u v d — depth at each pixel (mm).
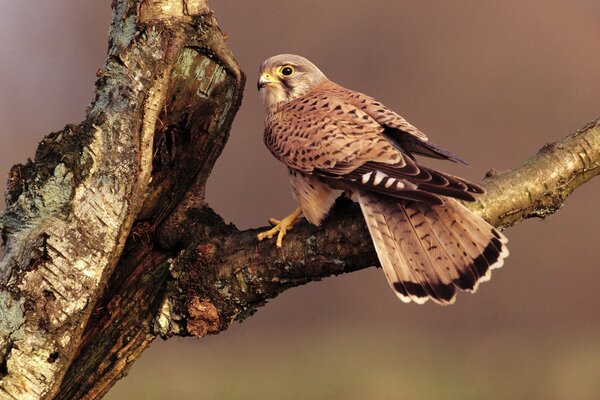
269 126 9094
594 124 8930
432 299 7547
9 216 7934
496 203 8305
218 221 8820
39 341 7645
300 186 8508
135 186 7988
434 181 7566
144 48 8141
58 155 7941
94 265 7836
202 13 8406
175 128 8734
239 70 8719
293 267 8203
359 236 7973
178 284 8422
